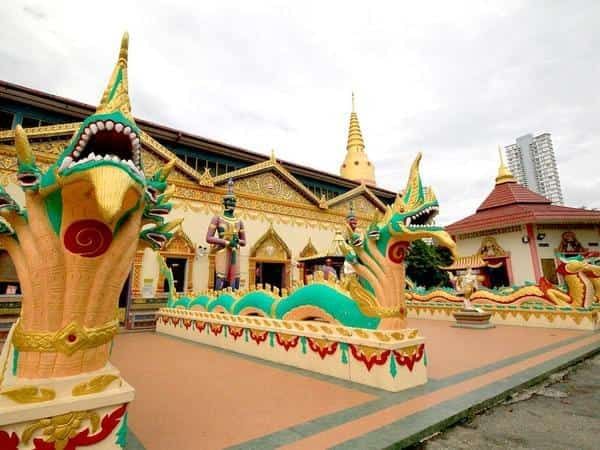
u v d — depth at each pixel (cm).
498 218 2439
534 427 450
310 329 742
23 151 333
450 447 397
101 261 352
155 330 1464
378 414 466
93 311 347
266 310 898
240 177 1991
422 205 647
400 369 584
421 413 466
